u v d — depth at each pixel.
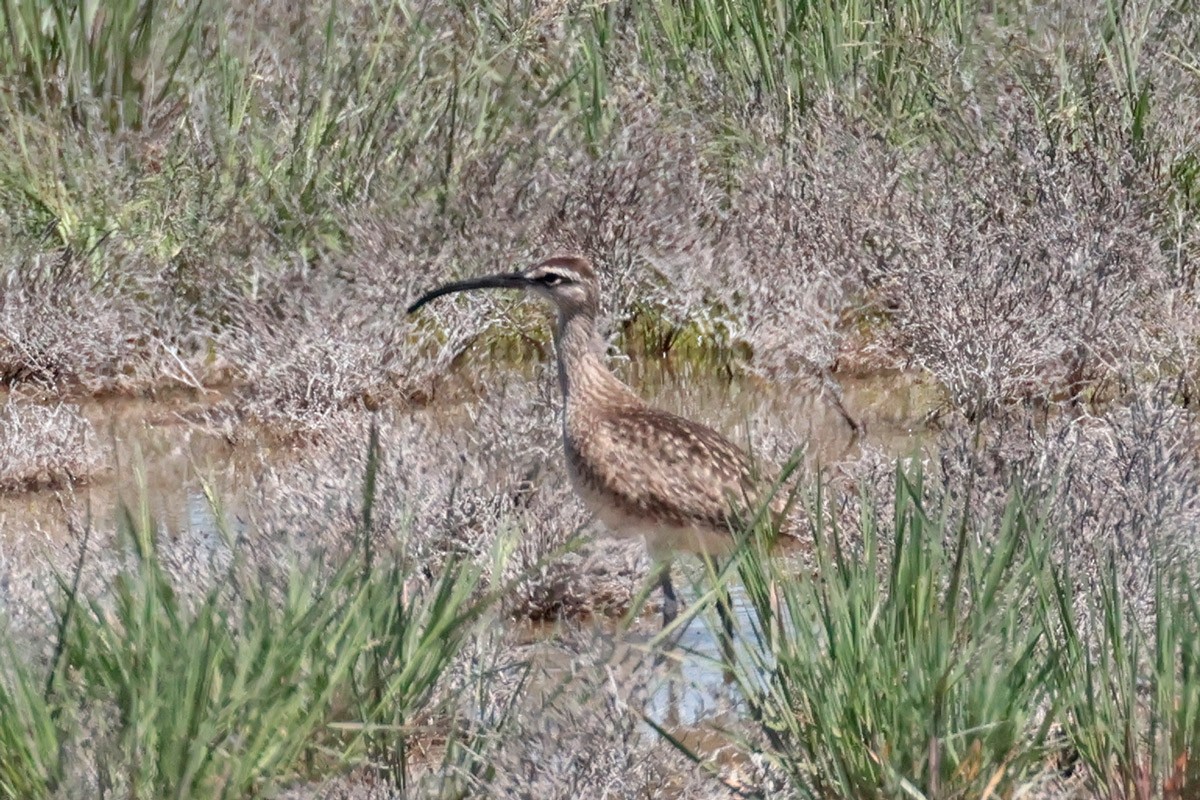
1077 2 24.83
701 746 12.06
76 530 15.54
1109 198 21.17
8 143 23.67
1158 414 15.88
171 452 19.34
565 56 25.75
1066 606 10.99
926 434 19.36
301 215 23.00
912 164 23.20
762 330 21.64
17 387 21.06
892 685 10.49
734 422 20.02
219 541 14.47
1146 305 20.86
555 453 17.48
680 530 14.96
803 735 10.80
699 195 23.34
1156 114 23.17
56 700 10.72
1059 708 10.78
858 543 13.88
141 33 24.38
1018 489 12.18
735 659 12.11
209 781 10.21
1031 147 22.47
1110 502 14.70
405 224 22.17
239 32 25.08
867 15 25.77
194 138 23.84
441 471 16.30
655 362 22.22
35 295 21.31
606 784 10.94
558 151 23.91
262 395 20.38
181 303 22.00
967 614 11.38
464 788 11.03
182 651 10.62
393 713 11.20
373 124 24.14
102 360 21.38
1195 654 10.43
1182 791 10.27
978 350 19.73
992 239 21.28
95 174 23.23
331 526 14.91
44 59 24.19
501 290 22.28
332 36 24.64
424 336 21.25
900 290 21.27
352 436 17.72
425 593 12.80
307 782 10.75
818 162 23.14
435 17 25.69
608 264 22.12
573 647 12.79
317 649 11.00
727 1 25.92
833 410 20.36
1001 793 10.59
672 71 25.98
